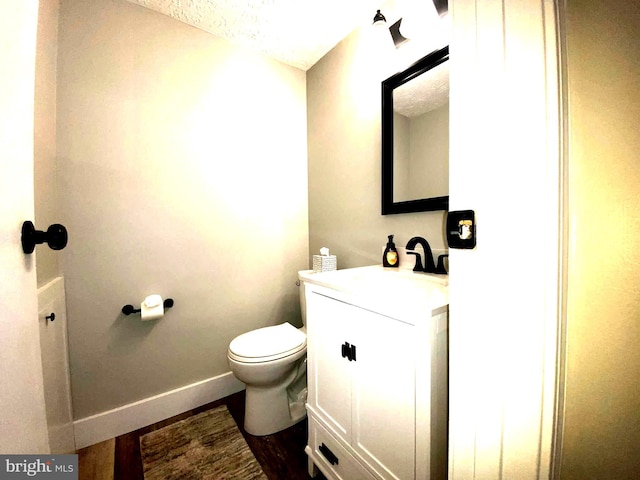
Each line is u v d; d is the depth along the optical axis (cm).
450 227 48
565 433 46
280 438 131
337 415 97
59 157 117
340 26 153
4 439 41
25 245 49
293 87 192
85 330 126
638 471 42
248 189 174
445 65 111
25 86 49
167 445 126
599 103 42
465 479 48
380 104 141
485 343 44
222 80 162
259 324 181
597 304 43
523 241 39
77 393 124
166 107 144
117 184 132
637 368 41
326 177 182
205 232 158
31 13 51
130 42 134
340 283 98
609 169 42
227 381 167
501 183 41
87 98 124
